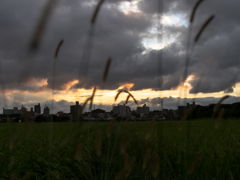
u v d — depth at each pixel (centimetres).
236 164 267
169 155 311
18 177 254
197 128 444
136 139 455
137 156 279
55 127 982
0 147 299
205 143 321
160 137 110
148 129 91
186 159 103
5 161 232
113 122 96
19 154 318
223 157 278
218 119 105
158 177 187
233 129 460
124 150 83
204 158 264
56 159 336
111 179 214
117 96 137
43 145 424
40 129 871
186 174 99
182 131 470
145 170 213
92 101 103
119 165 255
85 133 524
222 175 230
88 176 285
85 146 431
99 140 90
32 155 340
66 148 375
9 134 95
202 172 211
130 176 211
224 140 347
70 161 339
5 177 214
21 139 402
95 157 347
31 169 288
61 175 311
